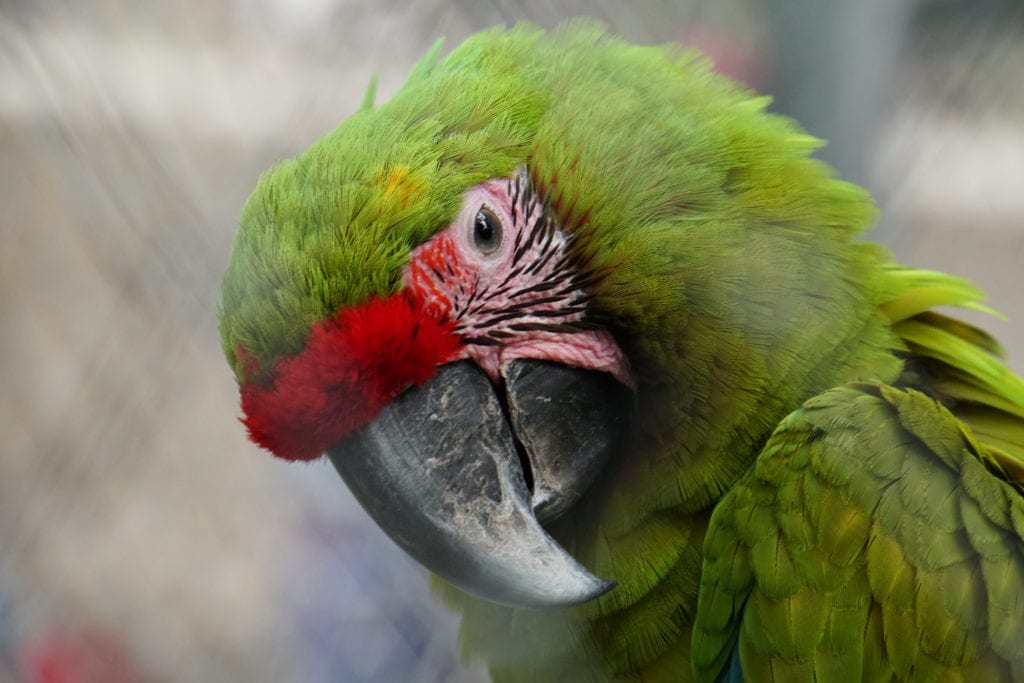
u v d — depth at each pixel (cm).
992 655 219
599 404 222
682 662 223
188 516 247
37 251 246
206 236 238
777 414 222
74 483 248
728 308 221
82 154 238
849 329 222
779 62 229
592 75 223
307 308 220
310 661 241
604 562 223
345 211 220
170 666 246
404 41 234
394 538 221
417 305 220
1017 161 236
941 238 239
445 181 221
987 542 220
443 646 240
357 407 220
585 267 222
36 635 248
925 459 220
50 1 238
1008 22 231
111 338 245
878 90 229
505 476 221
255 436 221
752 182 222
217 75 237
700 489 222
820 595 220
